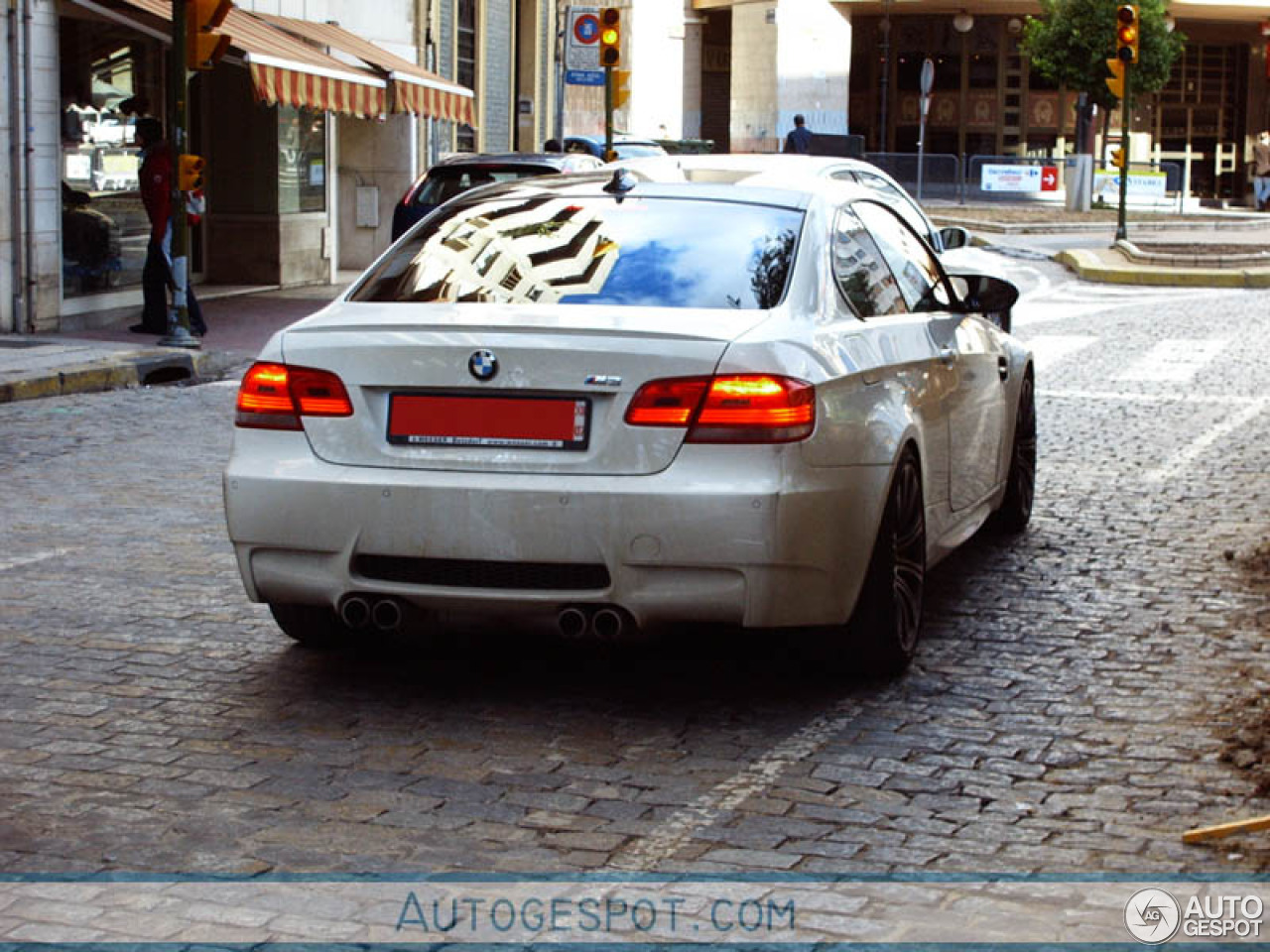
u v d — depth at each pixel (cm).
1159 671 638
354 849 462
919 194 4297
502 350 550
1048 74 4450
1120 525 912
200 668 636
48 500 963
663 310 571
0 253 1703
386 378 561
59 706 588
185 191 1650
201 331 1788
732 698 601
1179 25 5512
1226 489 1016
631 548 539
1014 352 841
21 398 1378
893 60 5628
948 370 691
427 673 631
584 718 578
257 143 2356
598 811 491
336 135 2603
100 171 1877
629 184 651
